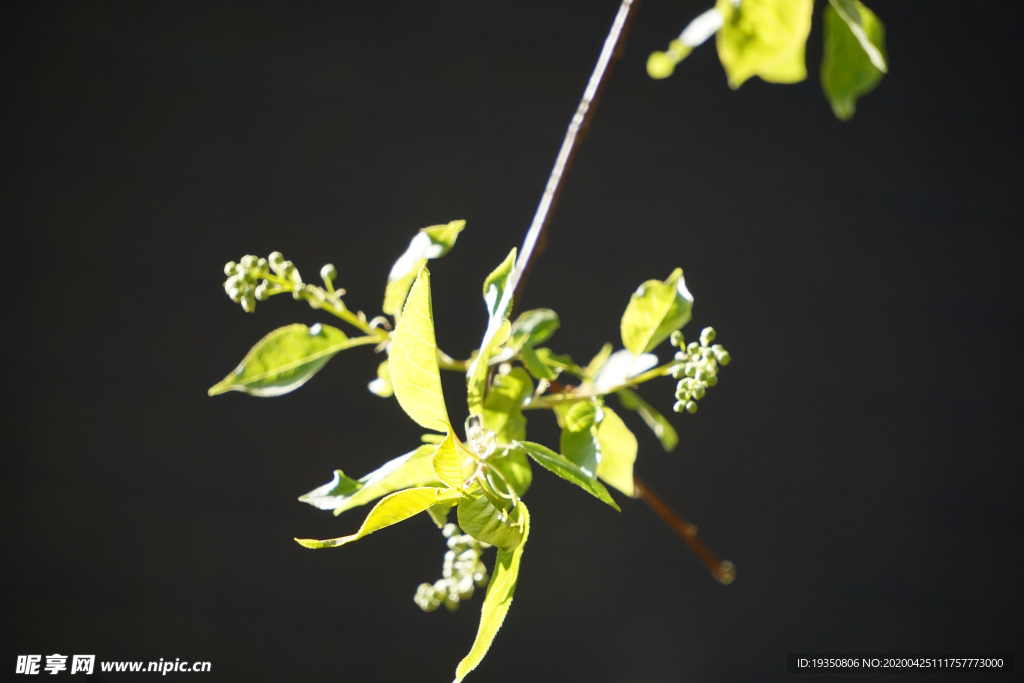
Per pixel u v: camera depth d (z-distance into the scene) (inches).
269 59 92.6
